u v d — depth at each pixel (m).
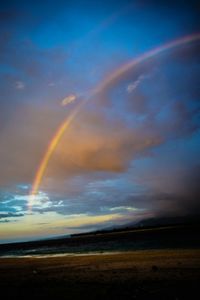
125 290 12.61
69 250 58.09
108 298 11.39
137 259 24.84
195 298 10.44
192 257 22.69
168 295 11.14
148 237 83.56
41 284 15.90
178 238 60.16
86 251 46.97
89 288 13.62
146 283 13.80
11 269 26.38
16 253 66.06
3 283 17.59
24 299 12.41
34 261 33.16
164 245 44.41
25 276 20.20
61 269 22.59
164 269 17.70
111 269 19.88
